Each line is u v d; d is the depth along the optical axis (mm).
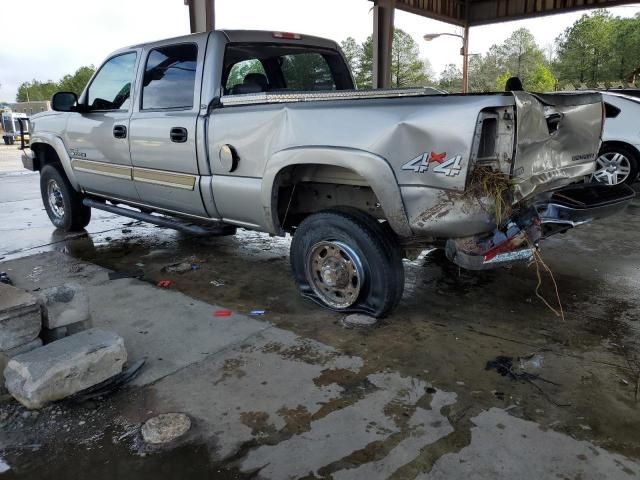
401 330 3381
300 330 3396
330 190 3801
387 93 3793
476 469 2117
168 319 3586
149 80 4488
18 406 2574
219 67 3990
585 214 3344
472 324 3486
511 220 3072
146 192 4672
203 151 3971
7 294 2818
